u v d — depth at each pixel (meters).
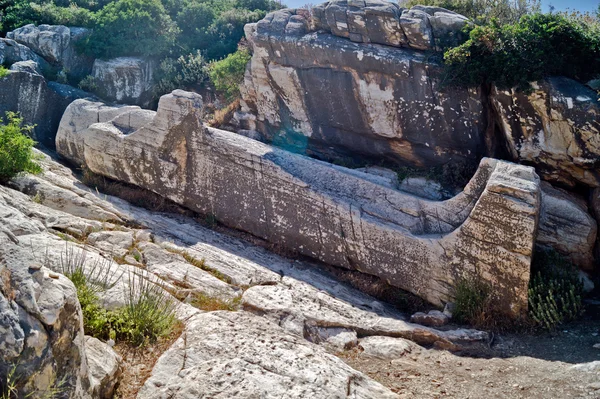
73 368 4.03
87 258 7.14
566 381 5.69
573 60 9.26
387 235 8.55
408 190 10.10
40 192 9.58
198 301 7.18
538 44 9.12
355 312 7.57
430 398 5.53
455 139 9.97
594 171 8.99
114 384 4.82
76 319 4.12
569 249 8.92
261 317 6.40
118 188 10.97
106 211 9.62
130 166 10.83
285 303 7.34
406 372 6.17
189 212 10.40
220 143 9.88
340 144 11.22
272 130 12.11
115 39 15.44
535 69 8.95
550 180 9.51
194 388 4.79
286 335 5.94
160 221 9.84
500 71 9.16
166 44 16.00
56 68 15.42
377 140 10.74
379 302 8.34
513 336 7.33
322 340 6.90
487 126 9.82
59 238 7.57
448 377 6.06
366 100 10.44
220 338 5.64
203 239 9.38
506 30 9.26
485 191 7.70
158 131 10.41
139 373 5.20
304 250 9.27
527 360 6.50
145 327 5.78
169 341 5.76
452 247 8.06
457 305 7.81
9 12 17.14
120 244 8.43
